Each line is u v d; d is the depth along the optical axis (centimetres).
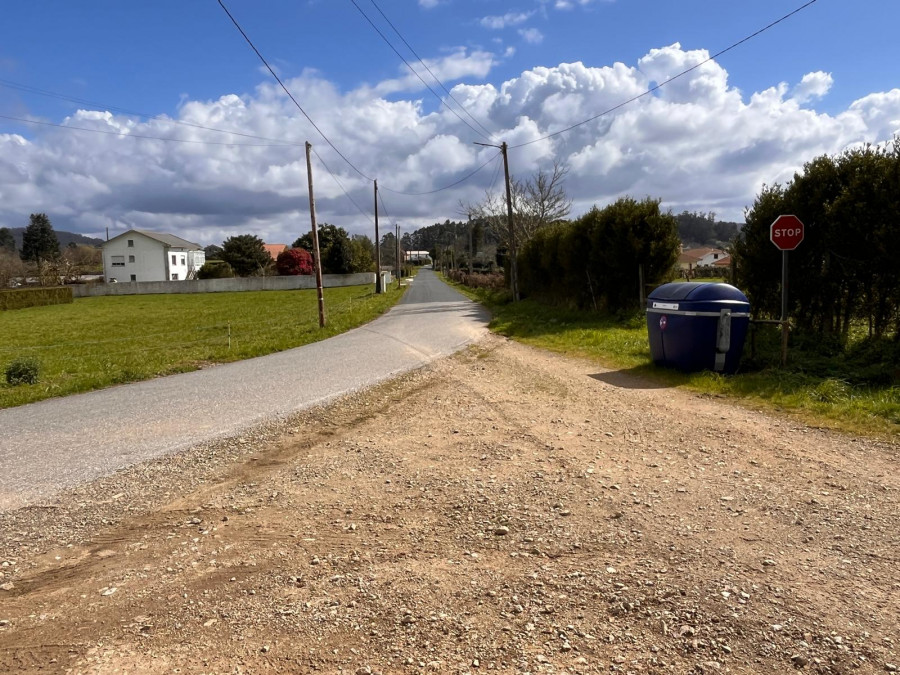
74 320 3284
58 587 335
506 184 2628
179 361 1367
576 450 550
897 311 862
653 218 1638
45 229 9900
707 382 817
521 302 2642
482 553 353
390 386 920
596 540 363
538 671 245
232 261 8212
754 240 1045
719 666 245
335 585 322
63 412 846
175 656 265
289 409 784
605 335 1373
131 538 399
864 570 317
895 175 828
